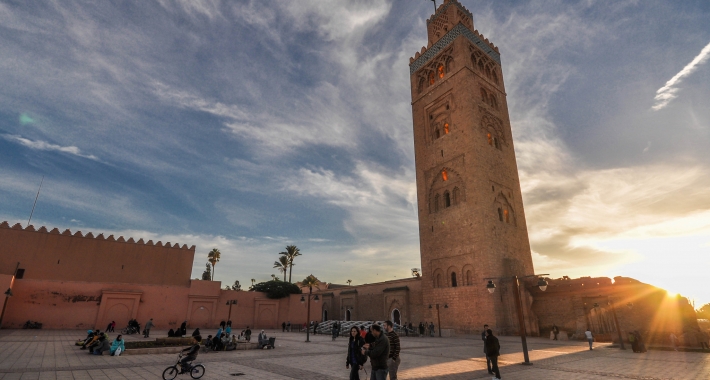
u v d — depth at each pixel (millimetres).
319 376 11617
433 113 47500
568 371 13016
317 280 87062
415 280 44594
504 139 45844
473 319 34969
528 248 41219
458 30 46469
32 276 32531
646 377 11812
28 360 13492
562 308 31344
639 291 27016
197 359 15445
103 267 36250
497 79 50062
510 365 14445
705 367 13883
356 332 9211
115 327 33562
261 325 43812
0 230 32000
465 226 38562
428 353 18641
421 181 45688
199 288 39625
